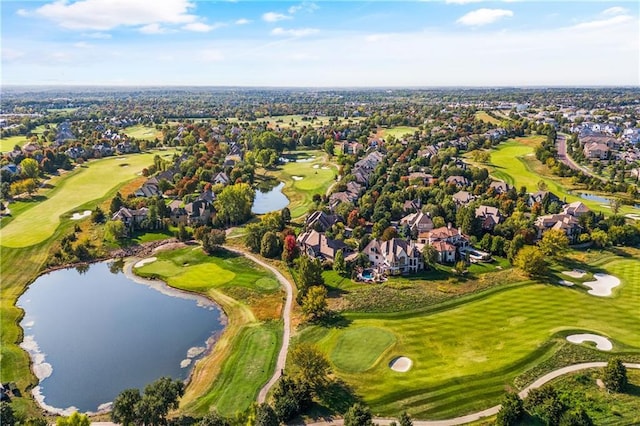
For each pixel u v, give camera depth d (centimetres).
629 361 6869
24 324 8850
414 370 6844
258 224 13075
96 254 12194
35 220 14350
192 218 14200
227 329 8525
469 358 7088
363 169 19712
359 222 13488
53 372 7319
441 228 11950
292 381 6278
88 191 17725
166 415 6006
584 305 8688
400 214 14038
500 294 9256
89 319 9000
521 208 14038
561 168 19100
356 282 10088
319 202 16138
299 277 9888
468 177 17875
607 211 14512
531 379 6519
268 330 8269
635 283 9650
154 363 7531
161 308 9438
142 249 12581
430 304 8894
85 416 5306
